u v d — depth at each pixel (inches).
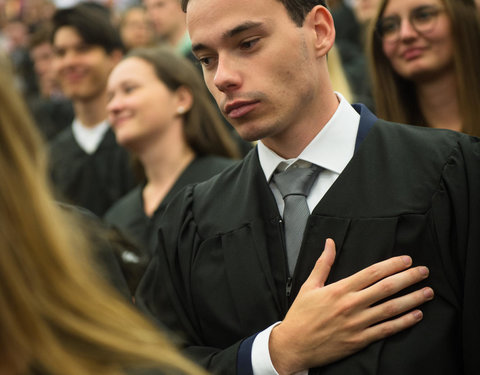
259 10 67.6
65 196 156.5
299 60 69.1
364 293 65.9
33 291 39.7
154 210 123.4
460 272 68.2
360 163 72.1
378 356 65.4
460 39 100.3
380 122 75.6
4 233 39.2
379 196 70.1
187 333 77.2
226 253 75.0
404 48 102.0
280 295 71.9
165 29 202.5
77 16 161.5
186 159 126.9
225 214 77.5
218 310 74.2
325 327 66.4
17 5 338.6
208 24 68.8
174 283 79.1
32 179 40.6
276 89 68.6
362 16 189.0
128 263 83.8
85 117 161.6
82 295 41.9
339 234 69.8
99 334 41.0
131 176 156.5
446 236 67.9
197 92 128.4
